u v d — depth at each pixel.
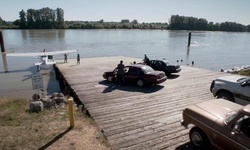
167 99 10.86
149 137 6.86
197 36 123.06
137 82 13.52
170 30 190.75
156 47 65.12
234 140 4.78
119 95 11.59
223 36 133.38
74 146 6.16
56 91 19.33
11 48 57.66
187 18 186.50
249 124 4.63
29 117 8.30
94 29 192.00
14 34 111.88
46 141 6.40
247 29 198.62
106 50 57.03
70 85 14.01
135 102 10.38
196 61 41.94
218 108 6.10
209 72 18.25
